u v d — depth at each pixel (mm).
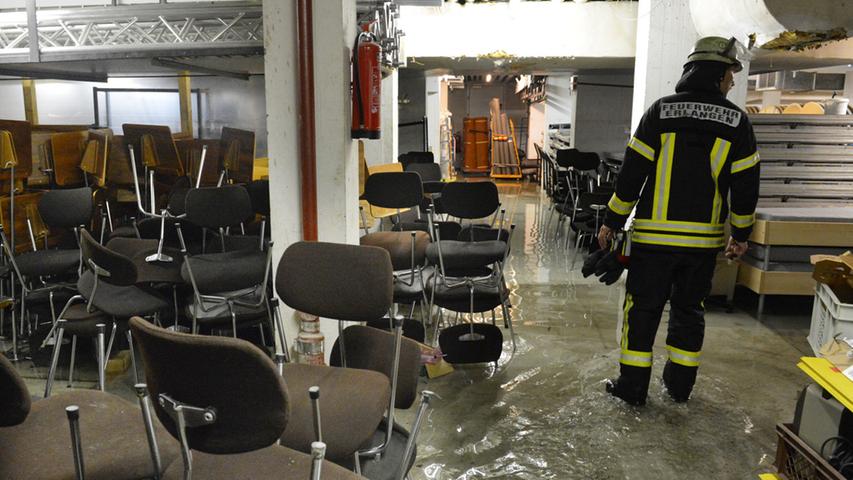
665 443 2744
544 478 2477
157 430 1683
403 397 2057
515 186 13773
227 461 1534
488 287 3529
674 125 2873
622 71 10531
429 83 13297
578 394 3229
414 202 4090
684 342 3076
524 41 7316
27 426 1666
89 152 4406
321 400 1861
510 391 3270
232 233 4449
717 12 4059
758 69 9383
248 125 6316
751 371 3559
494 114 17156
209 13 3623
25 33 3727
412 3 4363
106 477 1480
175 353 1258
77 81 6207
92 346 3664
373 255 2117
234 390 1262
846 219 4344
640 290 3006
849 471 1993
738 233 2998
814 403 2184
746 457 2641
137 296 3035
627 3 7203
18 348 3744
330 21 3006
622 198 2988
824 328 3020
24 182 4301
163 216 3574
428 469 2529
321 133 3105
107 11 3670
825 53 6945
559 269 6055
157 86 6320
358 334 2260
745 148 2826
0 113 6512
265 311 3029
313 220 3156
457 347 3480
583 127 11477
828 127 4801
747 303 4934
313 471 1253
